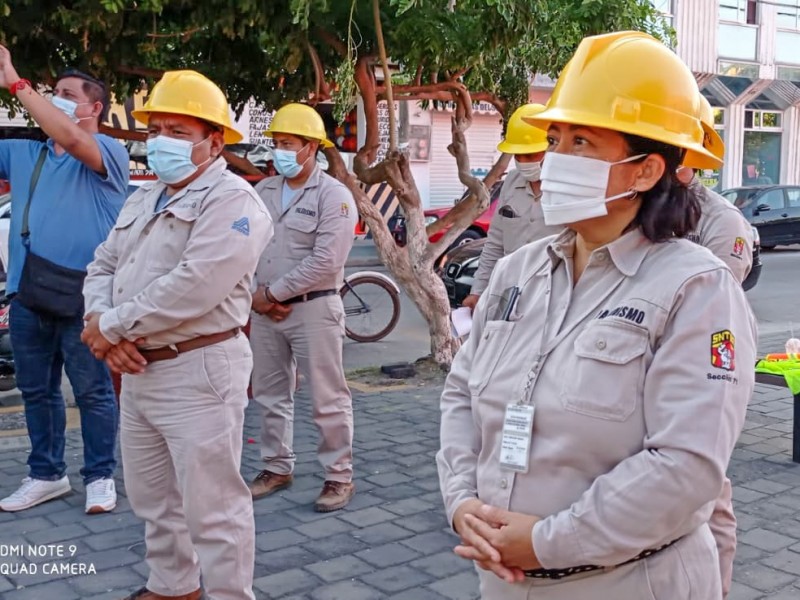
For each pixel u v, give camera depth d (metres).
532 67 6.85
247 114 15.37
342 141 16.73
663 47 1.79
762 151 25.38
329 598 3.44
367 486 4.72
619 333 1.66
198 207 2.96
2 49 3.80
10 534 4.02
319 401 4.37
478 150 20.53
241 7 5.13
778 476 4.95
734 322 1.64
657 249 1.74
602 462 1.67
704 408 1.57
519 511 1.74
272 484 4.59
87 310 3.12
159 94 3.04
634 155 1.72
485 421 1.86
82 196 4.14
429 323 7.50
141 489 3.16
